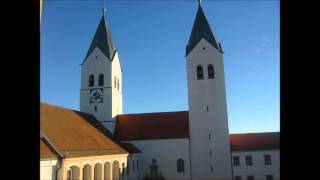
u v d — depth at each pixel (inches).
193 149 2281.0
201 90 2322.8
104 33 2485.2
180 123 2406.5
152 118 2481.5
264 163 2498.8
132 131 2410.2
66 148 1428.4
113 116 2415.1
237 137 2650.1
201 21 2410.2
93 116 2381.9
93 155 1601.9
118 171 1914.4
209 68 2338.8
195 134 2292.1
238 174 2513.5
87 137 1772.9
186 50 2406.5
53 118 1638.8
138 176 2295.8
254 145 2544.3
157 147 2333.9
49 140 1370.6
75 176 1478.8
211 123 2281.0
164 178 2284.7
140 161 2337.6
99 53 2447.1
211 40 2362.2
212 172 2234.3
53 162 1314.0
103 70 2429.9
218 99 2298.2
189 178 2256.4
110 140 2059.5
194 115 2311.8
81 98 2434.8
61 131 1565.0
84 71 2456.9
